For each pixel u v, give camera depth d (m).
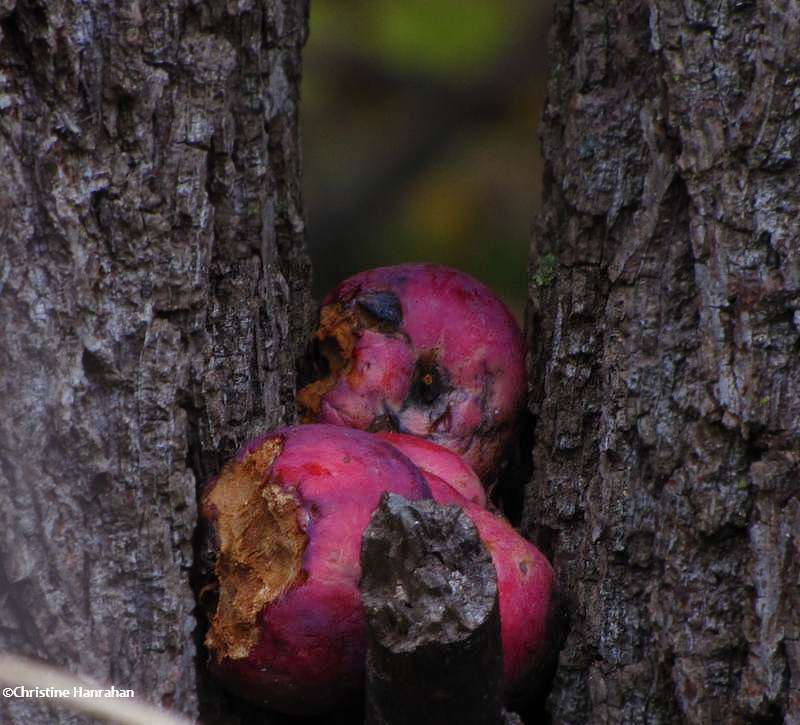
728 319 2.96
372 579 2.92
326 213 4.61
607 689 2.98
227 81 2.98
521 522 3.03
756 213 2.96
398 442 3.00
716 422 2.96
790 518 2.96
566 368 3.01
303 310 3.05
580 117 3.00
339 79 4.73
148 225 2.96
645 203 2.98
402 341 3.02
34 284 2.95
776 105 2.96
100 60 2.96
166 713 2.95
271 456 2.96
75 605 2.95
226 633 2.95
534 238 3.03
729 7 2.96
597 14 3.00
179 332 2.97
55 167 2.95
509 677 2.97
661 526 2.97
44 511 2.95
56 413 2.95
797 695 2.95
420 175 4.70
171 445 2.96
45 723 2.94
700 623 2.96
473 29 4.61
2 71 2.94
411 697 2.92
